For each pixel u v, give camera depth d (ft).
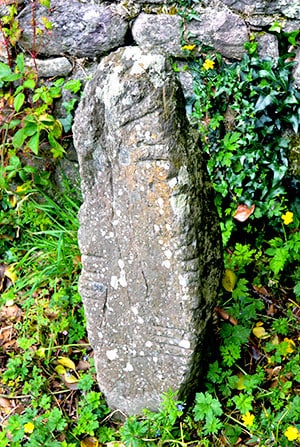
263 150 9.83
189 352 7.61
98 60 10.22
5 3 9.91
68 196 10.93
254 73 9.63
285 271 9.82
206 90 9.86
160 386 8.03
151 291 7.44
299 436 7.69
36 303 9.76
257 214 10.02
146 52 6.72
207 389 8.52
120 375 8.21
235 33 9.59
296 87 9.63
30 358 9.05
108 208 7.25
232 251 10.14
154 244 7.14
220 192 10.11
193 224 7.00
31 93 10.48
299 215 10.09
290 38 9.64
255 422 8.18
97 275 7.72
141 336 7.78
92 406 8.51
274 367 8.75
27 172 10.82
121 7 9.75
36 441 8.07
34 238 10.67
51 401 8.83
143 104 6.59
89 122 6.86
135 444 7.84
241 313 9.04
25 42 10.16
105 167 7.06
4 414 8.81
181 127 6.84
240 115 9.80
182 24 9.66
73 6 9.85
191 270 7.16
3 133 10.62
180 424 8.13
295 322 9.27
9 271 10.36
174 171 6.75
